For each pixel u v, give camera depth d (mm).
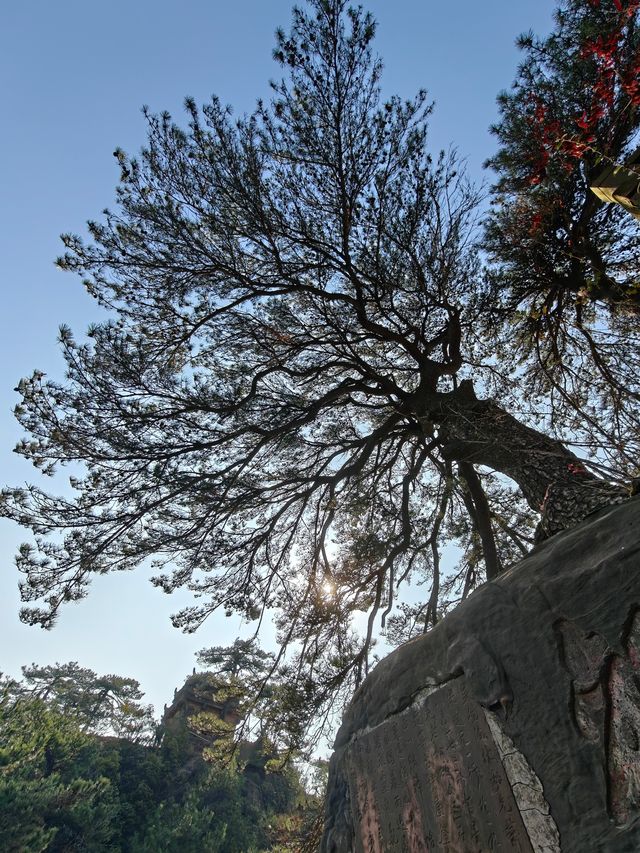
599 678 1968
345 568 7090
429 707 2645
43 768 31062
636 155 4031
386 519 7500
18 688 46406
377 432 7273
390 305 6957
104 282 6801
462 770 2334
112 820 30391
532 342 6855
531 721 2111
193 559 6820
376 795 2832
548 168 5250
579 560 2293
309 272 7102
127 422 6207
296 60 6477
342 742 3299
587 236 5898
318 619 7012
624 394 5906
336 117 6594
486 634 2477
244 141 6637
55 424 5934
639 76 3840
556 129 4680
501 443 5055
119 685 48594
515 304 6652
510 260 6465
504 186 6141
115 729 43125
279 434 7016
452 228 6883
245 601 7207
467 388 6641
